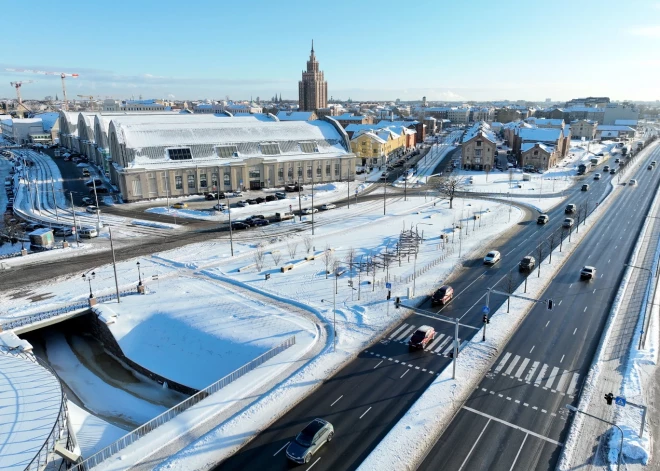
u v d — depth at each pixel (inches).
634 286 2399.1
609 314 2084.2
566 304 2192.4
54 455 1165.1
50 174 5930.1
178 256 2935.5
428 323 2027.6
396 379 1599.4
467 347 1812.3
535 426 1349.7
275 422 1378.0
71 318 2208.4
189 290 2404.0
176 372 1856.5
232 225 3627.0
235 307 2197.3
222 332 1979.6
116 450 1316.4
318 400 1481.3
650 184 5428.2
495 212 4148.6
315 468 1195.3
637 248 3024.1
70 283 2496.3
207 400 1494.8
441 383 1567.4
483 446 1268.5
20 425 1218.0
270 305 2224.4
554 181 5757.9
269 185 5177.2
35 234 3021.7
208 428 1362.0
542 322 2011.6
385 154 7288.4
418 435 1312.7
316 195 4904.0
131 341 2042.3
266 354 1758.1
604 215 3988.7
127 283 2502.5
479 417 1390.3
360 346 1830.7
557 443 1279.5
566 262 2797.7
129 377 1914.4
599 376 1589.6
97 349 2133.4
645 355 1711.4
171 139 4857.3
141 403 1740.9
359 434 1322.6
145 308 2217.0
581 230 3503.9
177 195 4638.3
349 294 2338.8
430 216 3973.9
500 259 2859.3
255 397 1510.8
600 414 1386.6
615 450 1237.7
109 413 1680.6
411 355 1763.0
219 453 1253.7
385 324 2017.7
